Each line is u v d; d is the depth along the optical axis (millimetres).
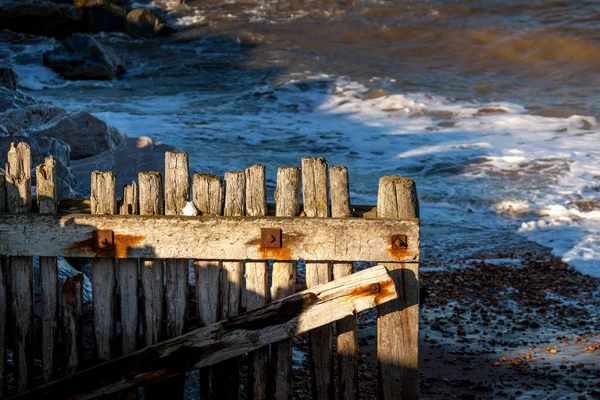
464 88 33375
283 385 5469
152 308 5441
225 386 5512
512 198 18797
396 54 39219
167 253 5328
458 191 19516
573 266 14234
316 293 5336
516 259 14781
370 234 5320
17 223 5324
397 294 5395
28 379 5520
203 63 40188
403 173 21328
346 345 5461
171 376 5391
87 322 6664
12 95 16109
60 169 12250
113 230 5328
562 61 36281
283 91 34062
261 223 5301
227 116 29344
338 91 33688
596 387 8023
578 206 18234
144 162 15414
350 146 24734
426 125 27797
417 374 5469
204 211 5430
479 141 24891
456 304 11930
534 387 8164
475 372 8766
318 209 5402
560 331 10578
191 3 49594
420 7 44281
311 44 41812
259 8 47719
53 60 38438
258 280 5434
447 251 15469
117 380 5371
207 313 5441
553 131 26141
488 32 39812
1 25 44969
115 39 44531
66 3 46625
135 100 32688
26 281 5438
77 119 15352
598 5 41844
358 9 45250
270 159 22422
